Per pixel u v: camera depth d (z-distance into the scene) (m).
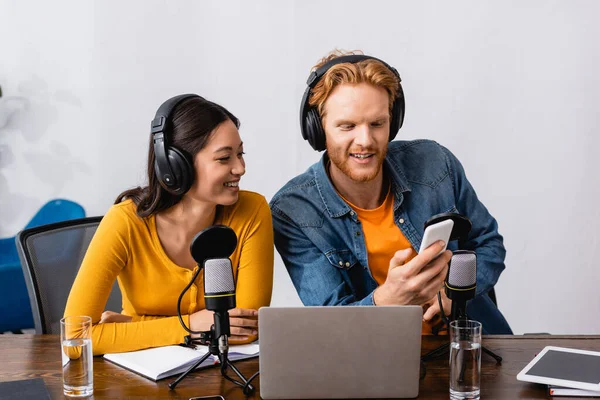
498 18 3.26
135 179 3.71
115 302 2.05
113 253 1.74
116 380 1.47
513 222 3.35
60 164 3.74
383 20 3.36
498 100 3.30
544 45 3.24
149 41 3.59
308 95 1.88
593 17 3.20
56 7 3.63
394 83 1.83
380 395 1.36
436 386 1.42
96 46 3.63
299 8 3.44
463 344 1.33
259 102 3.54
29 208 3.79
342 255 1.96
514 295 3.38
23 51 3.67
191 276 1.79
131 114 3.67
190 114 1.66
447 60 3.32
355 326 1.34
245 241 1.85
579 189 3.29
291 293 3.62
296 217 1.96
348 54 1.94
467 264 1.48
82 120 3.70
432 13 3.31
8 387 1.40
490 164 3.34
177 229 1.79
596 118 3.25
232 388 1.42
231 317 1.66
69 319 1.38
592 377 1.38
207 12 3.53
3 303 2.91
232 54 3.54
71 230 2.05
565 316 3.36
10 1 3.64
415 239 1.98
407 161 2.05
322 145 1.92
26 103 3.71
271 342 1.34
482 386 1.40
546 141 3.29
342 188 1.96
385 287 1.61
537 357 1.50
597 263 3.31
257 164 3.58
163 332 1.64
